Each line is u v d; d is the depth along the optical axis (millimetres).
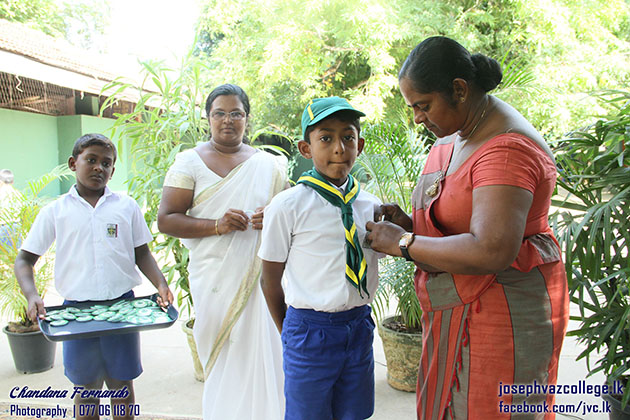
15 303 3135
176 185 2164
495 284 1354
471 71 1317
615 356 2119
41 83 7816
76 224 2195
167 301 2168
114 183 9789
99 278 2217
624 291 2074
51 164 8953
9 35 8945
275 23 9234
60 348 3523
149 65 3002
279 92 10336
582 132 2127
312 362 1542
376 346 3504
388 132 2693
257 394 2105
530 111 7441
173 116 3021
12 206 3299
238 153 2277
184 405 2660
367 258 1634
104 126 9609
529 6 8148
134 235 2375
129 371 2188
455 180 1365
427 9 8906
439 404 1465
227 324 2133
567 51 8391
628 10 9234
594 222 1804
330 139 1507
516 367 1345
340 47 8953
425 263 1382
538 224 1363
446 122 1350
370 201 1698
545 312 1356
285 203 1570
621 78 8375
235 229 2064
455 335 1414
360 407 1620
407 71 1323
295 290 1572
